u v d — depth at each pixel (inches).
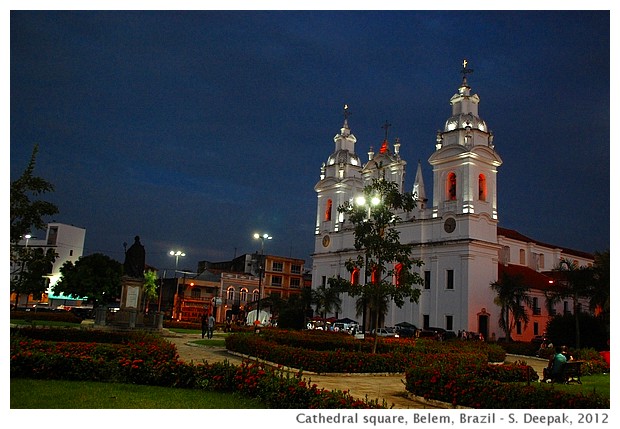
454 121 2498.8
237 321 2391.7
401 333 2164.1
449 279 2351.1
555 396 485.7
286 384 485.7
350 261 1066.7
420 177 2620.6
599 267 1803.6
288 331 1604.3
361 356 847.1
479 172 2431.1
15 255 806.5
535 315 2410.2
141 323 1429.6
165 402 478.6
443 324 2322.8
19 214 737.6
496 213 2453.2
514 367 745.6
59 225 3356.3
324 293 2426.2
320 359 821.2
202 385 555.5
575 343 1791.3
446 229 2415.1
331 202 3102.9
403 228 2586.1
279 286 3708.2
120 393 507.2
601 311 1877.5
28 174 749.9
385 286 1007.0
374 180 1099.3
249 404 490.0
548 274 2758.4
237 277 3523.6
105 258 2593.5
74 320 1878.7
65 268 2596.0
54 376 565.0
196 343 1275.8
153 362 587.2
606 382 891.4
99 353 609.3
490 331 2292.1
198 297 3358.8
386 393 661.9
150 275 3169.3
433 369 607.5
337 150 3193.9
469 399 540.7
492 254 2383.1
